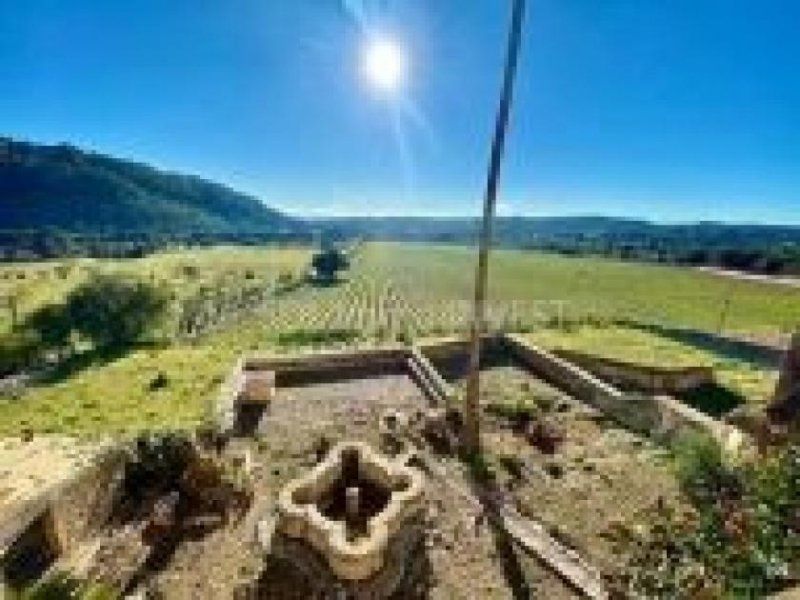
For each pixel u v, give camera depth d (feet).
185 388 142.61
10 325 233.35
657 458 63.57
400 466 50.06
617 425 75.05
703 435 61.93
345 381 84.69
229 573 43.34
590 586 42.96
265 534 47.57
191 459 54.34
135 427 114.93
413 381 85.40
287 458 61.31
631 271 488.44
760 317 256.32
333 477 49.75
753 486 50.24
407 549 44.52
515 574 44.45
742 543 44.86
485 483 57.93
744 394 115.03
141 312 239.09
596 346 153.48
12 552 42.93
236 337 240.53
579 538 49.55
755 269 479.00
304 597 40.19
